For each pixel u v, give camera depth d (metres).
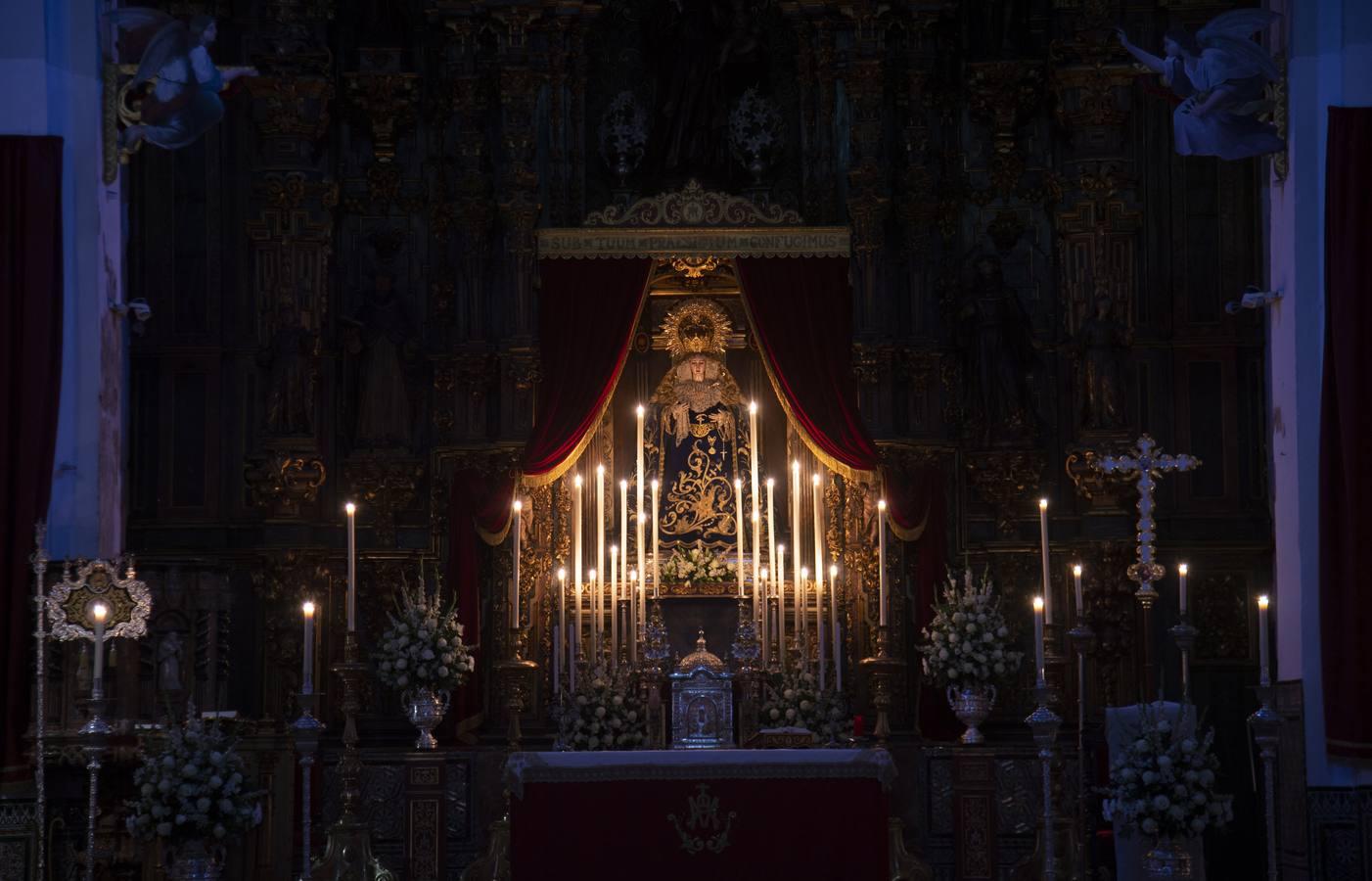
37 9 15.51
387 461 19.44
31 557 14.41
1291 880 15.97
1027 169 20.28
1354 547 15.30
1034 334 20.02
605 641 18.80
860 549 18.97
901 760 17.12
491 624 18.98
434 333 19.98
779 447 19.81
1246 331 19.84
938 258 20.20
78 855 14.42
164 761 13.17
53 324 15.05
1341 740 15.27
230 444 19.61
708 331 19.89
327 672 19.16
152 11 16.56
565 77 19.95
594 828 13.98
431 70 20.31
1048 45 20.08
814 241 19.42
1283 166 16.66
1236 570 19.30
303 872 13.54
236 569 19.30
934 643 16.86
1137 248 20.02
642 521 18.20
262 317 19.28
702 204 19.45
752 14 20.36
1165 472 19.58
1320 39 16.48
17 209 15.06
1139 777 13.46
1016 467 19.47
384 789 17.52
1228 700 19.12
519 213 19.41
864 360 19.23
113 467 16.34
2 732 14.27
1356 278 15.57
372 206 20.16
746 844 13.98
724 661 17.80
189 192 19.91
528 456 18.83
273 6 19.39
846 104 19.80
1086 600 19.05
